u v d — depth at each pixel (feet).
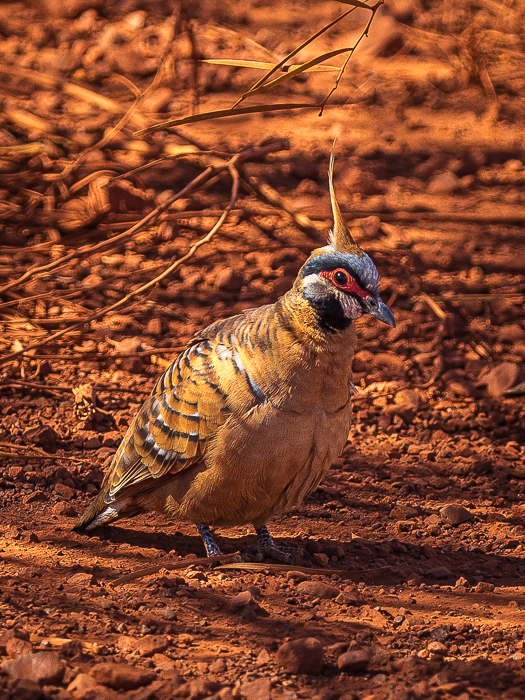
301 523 31.14
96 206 55.31
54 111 76.33
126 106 78.13
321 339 24.59
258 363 24.79
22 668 19.19
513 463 36.50
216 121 77.82
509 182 68.28
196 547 28.60
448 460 36.70
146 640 20.88
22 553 26.84
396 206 61.98
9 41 96.48
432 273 54.44
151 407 27.02
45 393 40.14
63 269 50.83
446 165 70.23
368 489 34.01
